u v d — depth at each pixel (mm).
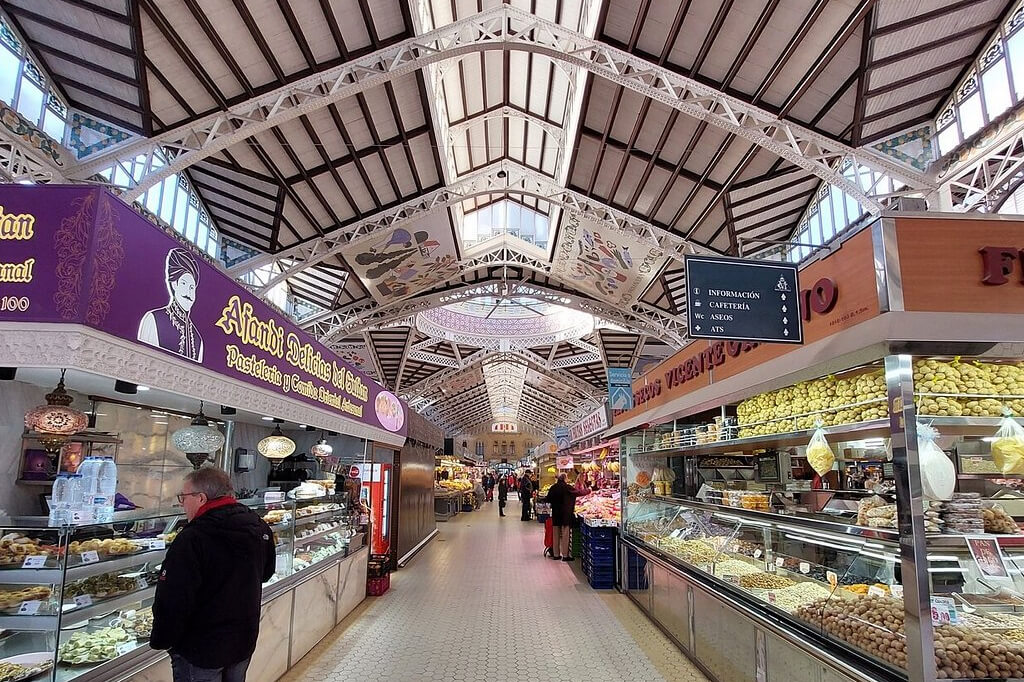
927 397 2744
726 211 9945
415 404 28078
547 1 8508
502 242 15656
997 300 2662
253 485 6516
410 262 14258
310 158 9672
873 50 6641
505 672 4602
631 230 11938
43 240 2375
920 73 7227
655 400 6562
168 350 2906
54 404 2865
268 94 7832
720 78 7762
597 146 10359
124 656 2783
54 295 2332
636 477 7816
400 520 9555
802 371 3242
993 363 2838
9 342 2305
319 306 16891
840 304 3045
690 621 4824
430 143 10711
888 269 2666
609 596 7375
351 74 8180
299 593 4812
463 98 10469
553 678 4480
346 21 7465
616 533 8008
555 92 10047
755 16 6758
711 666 4340
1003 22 6648
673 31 7336
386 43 8055
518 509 24594
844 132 7902
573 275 15422
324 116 8906
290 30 7195
